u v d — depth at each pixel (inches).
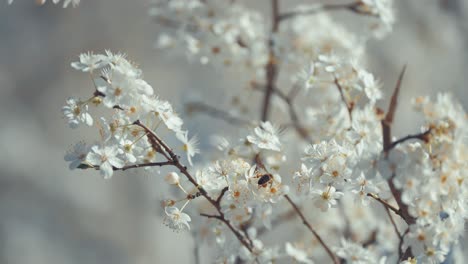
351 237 39.4
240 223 32.4
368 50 81.1
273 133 32.0
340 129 34.0
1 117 80.3
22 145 79.7
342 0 77.2
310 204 39.7
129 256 78.9
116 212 79.5
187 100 46.7
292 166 40.0
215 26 43.6
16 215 77.4
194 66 72.0
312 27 43.3
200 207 35.3
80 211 79.1
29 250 76.2
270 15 79.3
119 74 29.7
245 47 43.7
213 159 38.8
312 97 39.9
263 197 31.0
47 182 79.7
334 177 30.8
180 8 44.5
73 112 30.1
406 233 30.8
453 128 29.4
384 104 75.3
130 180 80.9
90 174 80.7
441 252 30.3
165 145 30.6
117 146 30.1
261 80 44.5
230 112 45.8
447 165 29.2
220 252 33.1
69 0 30.8
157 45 45.3
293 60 42.9
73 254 77.8
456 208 29.9
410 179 29.0
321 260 39.3
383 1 39.8
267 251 33.0
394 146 29.5
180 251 80.1
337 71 34.0
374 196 30.9
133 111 30.0
